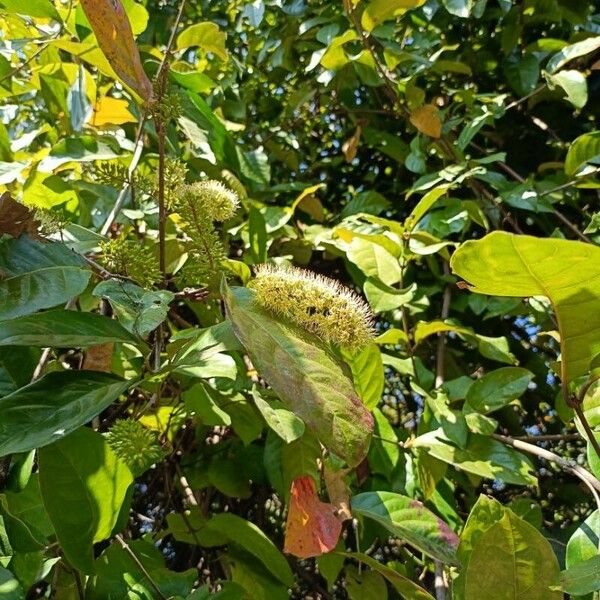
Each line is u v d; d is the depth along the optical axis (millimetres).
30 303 299
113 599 358
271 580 495
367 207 704
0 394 350
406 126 786
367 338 308
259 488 634
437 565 441
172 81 566
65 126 637
